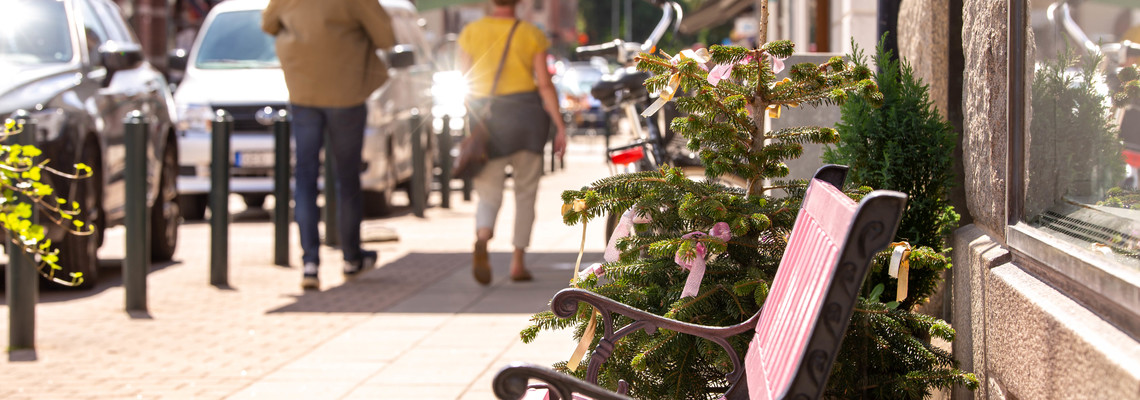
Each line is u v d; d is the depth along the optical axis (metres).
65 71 8.09
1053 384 2.50
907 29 4.43
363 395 5.01
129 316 6.99
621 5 80.88
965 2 3.73
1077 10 2.74
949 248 3.71
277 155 9.27
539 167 8.17
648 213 3.34
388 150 13.05
